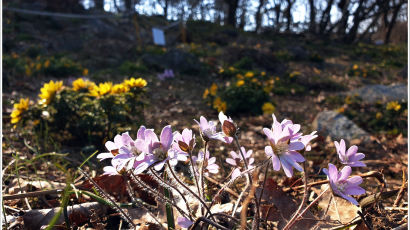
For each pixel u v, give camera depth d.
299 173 0.24
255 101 0.58
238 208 0.16
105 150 0.33
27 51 1.13
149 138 0.10
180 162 0.19
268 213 0.14
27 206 0.18
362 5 2.27
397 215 0.17
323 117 0.47
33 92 0.68
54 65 0.92
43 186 0.20
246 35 1.97
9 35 1.29
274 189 0.16
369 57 1.78
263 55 1.25
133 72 0.95
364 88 0.84
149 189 0.12
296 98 0.81
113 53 1.21
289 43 1.90
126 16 1.69
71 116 0.36
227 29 1.97
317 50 1.85
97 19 1.59
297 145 0.10
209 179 0.19
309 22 2.38
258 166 0.10
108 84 0.34
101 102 0.34
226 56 1.27
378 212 0.17
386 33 2.57
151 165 0.10
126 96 0.36
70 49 1.28
